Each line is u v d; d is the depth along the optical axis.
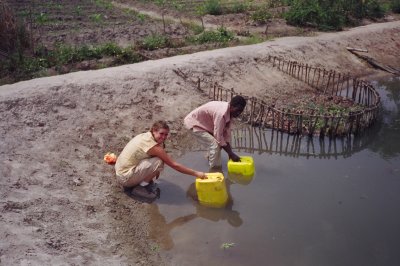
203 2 21.47
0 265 4.28
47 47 11.99
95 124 7.87
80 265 4.63
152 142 5.97
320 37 14.72
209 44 13.21
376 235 5.59
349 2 18.31
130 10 19.27
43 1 18.69
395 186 6.84
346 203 6.30
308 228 5.68
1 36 11.04
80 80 8.59
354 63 13.84
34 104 7.59
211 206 6.13
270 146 8.27
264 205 6.20
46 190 5.86
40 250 4.67
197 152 7.81
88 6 19.12
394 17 20.30
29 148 6.71
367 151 8.25
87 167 6.76
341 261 5.08
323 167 7.49
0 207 5.20
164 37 13.29
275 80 11.34
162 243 5.32
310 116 8.55
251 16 17.31
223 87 10.08
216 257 5.09
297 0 17.50
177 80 9.82
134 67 9.84
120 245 5.19
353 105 10.20
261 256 5.12
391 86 12.41
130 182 6.17
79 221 5.43
